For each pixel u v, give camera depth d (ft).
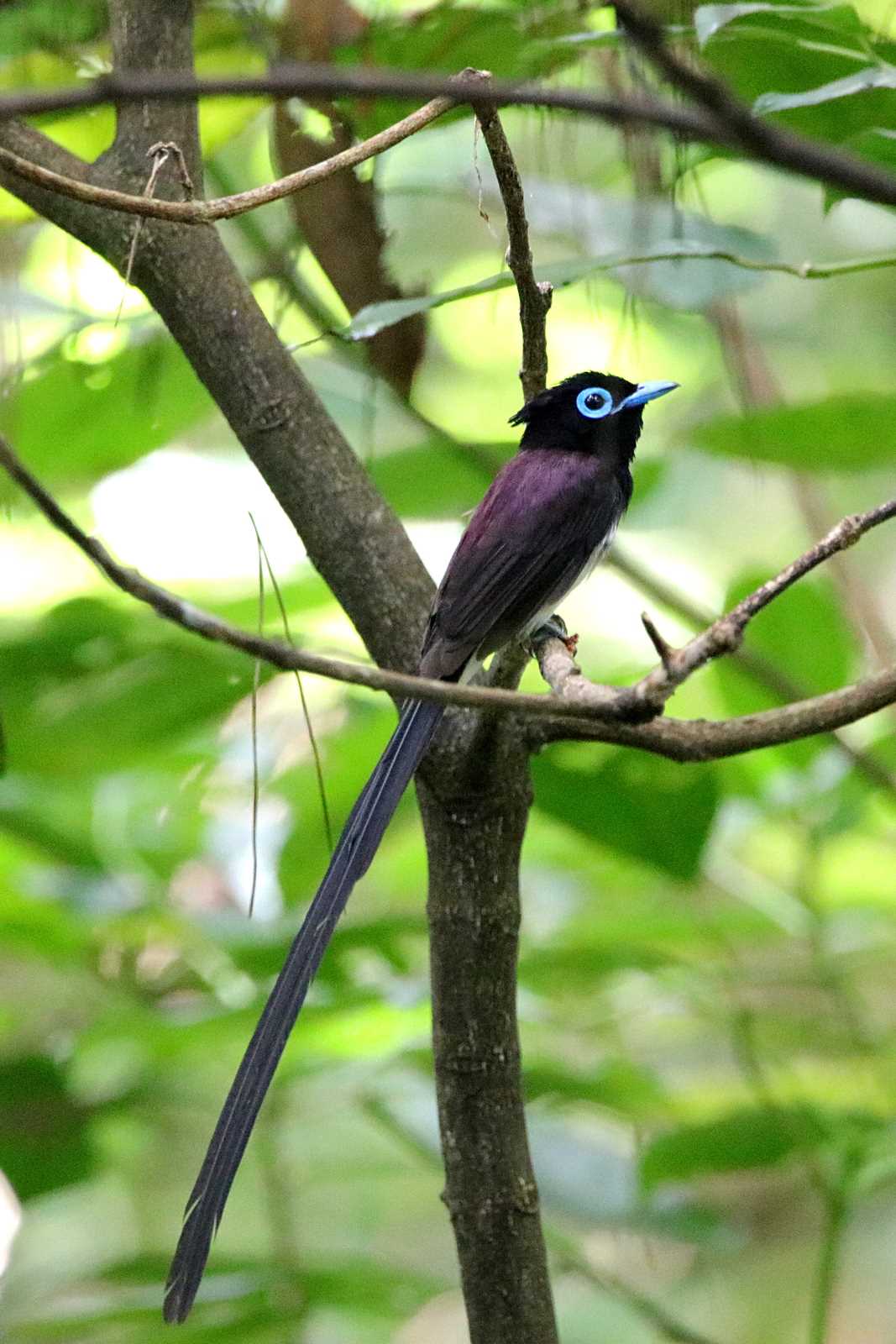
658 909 33.78
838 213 54.60
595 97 9.29
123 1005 32.30
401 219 51.21
